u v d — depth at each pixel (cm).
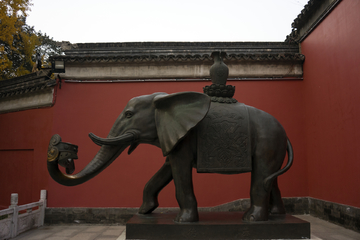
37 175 777
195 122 255
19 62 1497
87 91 789
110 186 748
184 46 860
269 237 246
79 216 731
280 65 802
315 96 739
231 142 268
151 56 768
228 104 290
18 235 610
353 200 576
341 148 621
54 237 593
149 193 311
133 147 311
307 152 774
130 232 248
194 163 282
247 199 728
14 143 859
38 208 727
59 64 771
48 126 793
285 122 786
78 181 270
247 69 795
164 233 246
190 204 261
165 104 280
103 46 856
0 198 880
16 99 877
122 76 788
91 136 279
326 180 680
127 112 291
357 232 557
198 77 785
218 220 265
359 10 562
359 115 560
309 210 749
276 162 276
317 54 734
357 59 570
